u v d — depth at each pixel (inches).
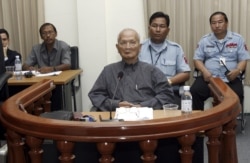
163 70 136.1
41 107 74.4
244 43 150.9
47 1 171.8
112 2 167.3
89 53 167.5
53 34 160.4
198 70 152.5
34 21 171.0
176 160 50.2
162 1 161.6
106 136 42.2
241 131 147.0
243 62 148.3
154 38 135.1
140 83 99.3
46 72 150.9
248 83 165.2
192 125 43.8
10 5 170.4
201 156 53.7
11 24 171.9
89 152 49.7
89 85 169.6
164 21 133.5
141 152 46.2
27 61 164.1
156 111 84.7
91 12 164.6
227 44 149.7
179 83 134.3
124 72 100.1
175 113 81.8
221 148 51.8
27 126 45.2
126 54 98.0
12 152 49.2
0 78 90.4
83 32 166.2
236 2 158.2
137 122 43.0
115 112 83.3
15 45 173.6
